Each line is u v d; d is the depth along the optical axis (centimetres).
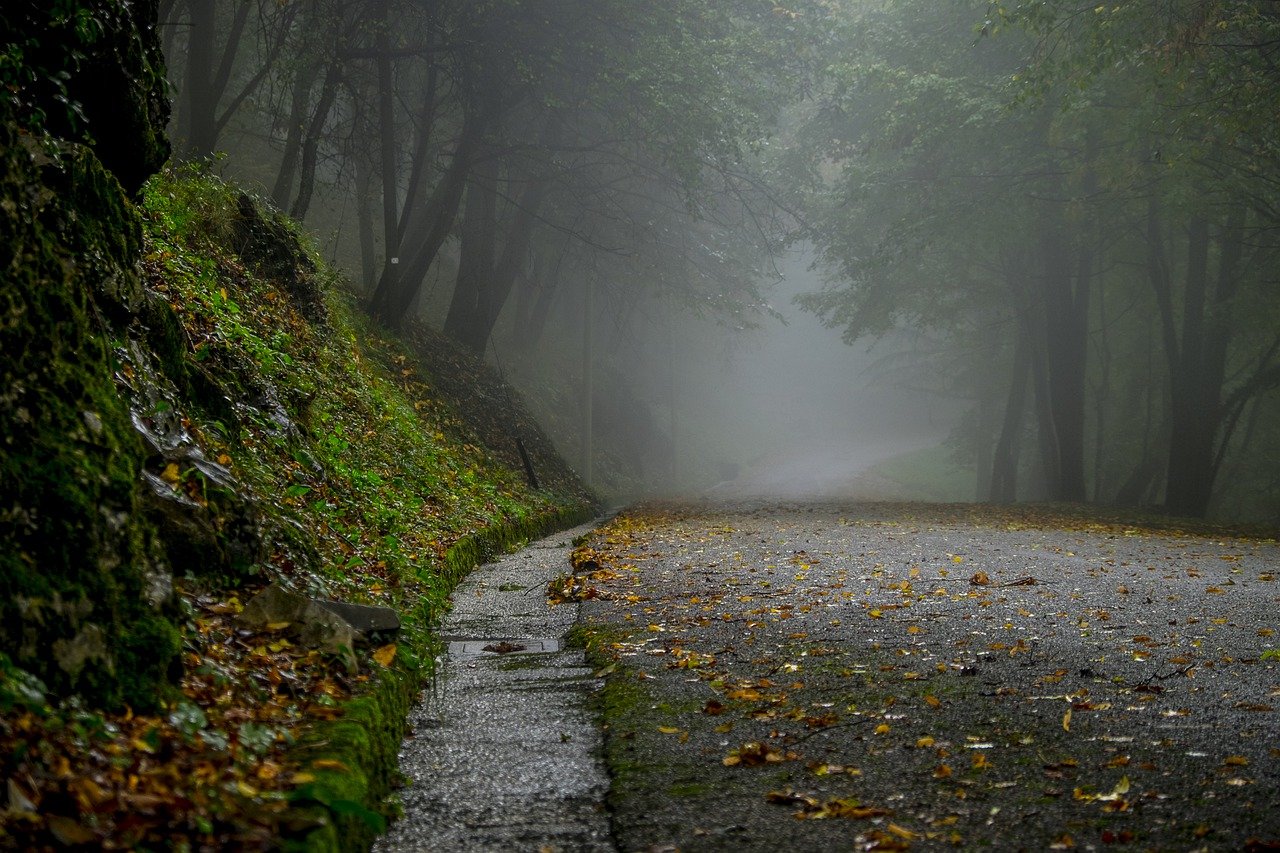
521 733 539
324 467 1003
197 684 418
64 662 362
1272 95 1880
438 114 2739
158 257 969
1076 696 584
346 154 2414
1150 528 2036
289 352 1245
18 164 481
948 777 452
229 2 2775
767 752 484
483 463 2012
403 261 2802
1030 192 2762
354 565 764
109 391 481
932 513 2288
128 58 674
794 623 827
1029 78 2089
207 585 534
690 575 1112
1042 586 1035
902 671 654
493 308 3089
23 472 392
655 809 420
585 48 2380
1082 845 375
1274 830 383
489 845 388
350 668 504
